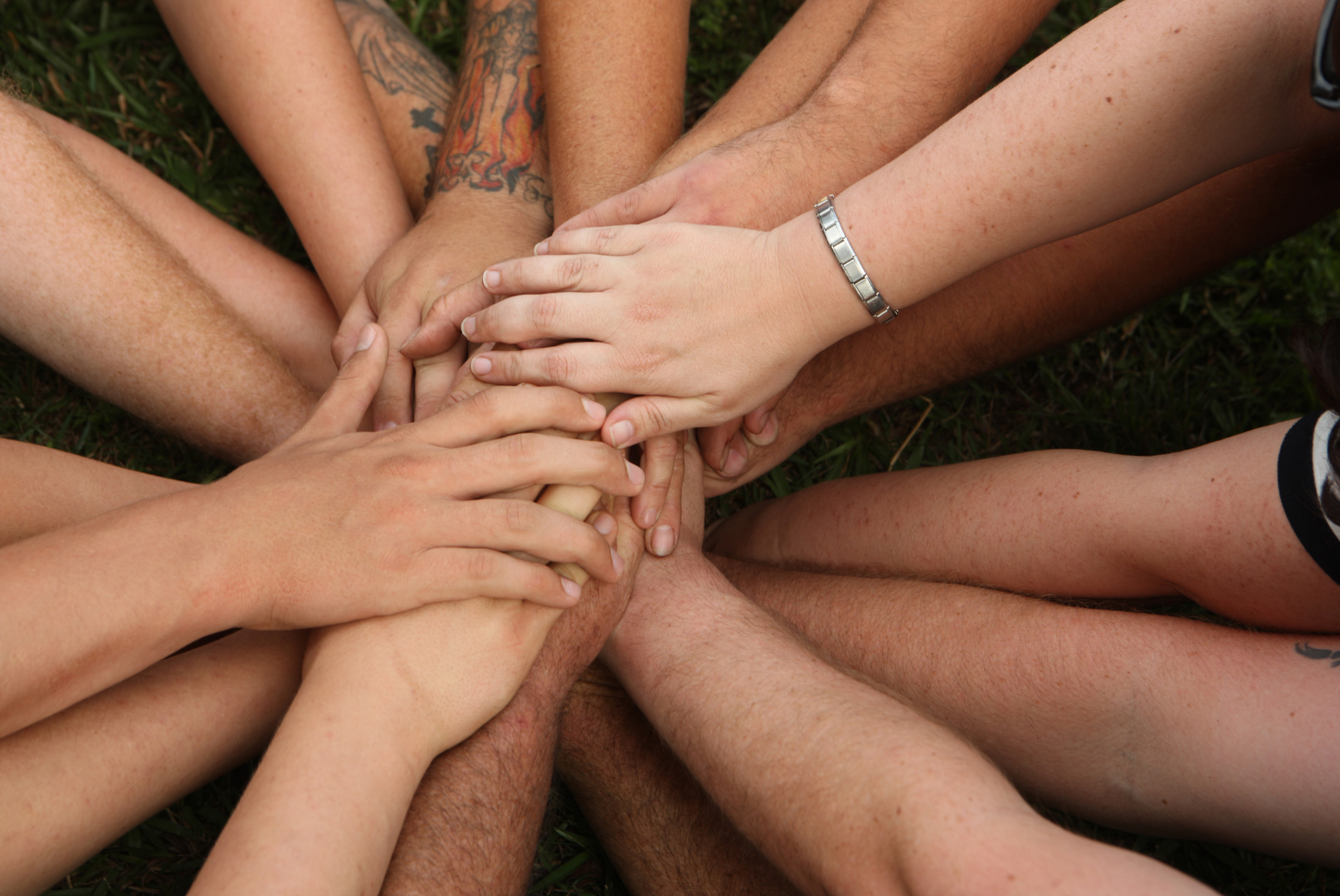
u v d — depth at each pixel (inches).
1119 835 56.4
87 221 49.1
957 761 32.6
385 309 52.5
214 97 59.2
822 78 55.1
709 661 43.0
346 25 65.3
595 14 55.3
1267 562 39.3
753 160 48.1
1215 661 39.5
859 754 34.2
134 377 51.6
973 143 39.3
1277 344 70.4
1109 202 39.4
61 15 70.1
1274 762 36.8
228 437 54.2
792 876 35.4
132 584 35.0
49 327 49.9
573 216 54.3
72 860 37.9
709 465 55.3
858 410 59.5
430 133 64.3
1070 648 43.0
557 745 44.9
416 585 40.1
